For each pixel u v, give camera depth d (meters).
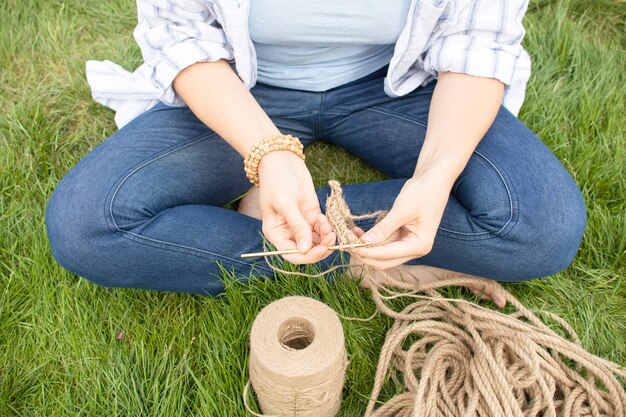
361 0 1.34
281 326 1.17
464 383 1.31
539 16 2.24
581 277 1.55
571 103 1.91
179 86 1.34
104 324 1.44
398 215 1.14
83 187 1.31
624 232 1.58
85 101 1.97
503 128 1.42
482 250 1.32
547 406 1.27
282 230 1.19
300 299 1.21
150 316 1.45
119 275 1.35
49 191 1.69
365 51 1.50
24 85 2.03
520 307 1.42
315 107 1.57
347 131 1.62
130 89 1.54
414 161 1.55
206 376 1.32
